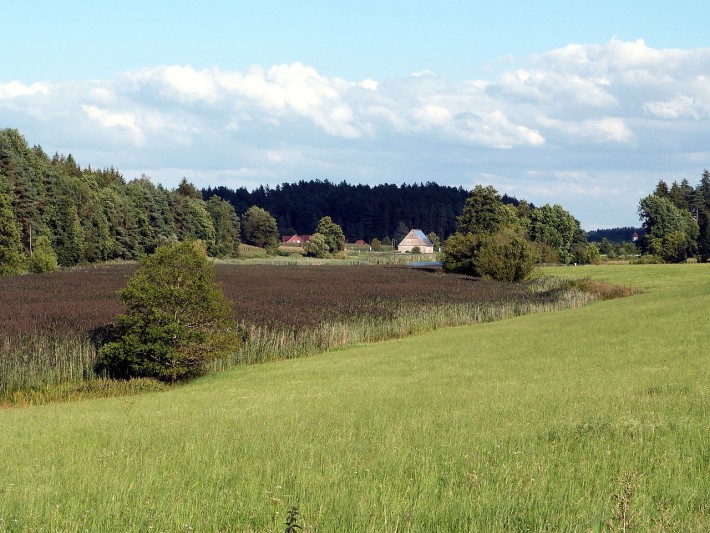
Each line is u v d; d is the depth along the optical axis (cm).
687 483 937
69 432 1691
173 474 1108
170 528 812
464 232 12838
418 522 802
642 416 1379
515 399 1828
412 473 1039
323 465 1112
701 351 2730
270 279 8006
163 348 2980
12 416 2156
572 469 1002
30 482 1104
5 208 8600
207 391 2670
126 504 923
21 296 5559
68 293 5831
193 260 3184
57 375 2995
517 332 4091
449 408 1744
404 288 6988
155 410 2133
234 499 930
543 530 757
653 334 3441
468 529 779
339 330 4169
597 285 7188
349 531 778
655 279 8238
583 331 3838
